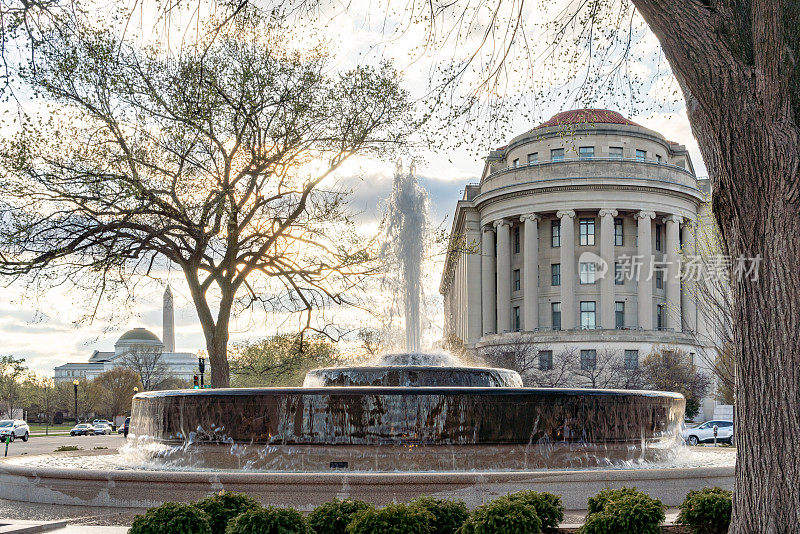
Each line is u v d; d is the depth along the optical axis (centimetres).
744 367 720
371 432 1231
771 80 682
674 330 7081
